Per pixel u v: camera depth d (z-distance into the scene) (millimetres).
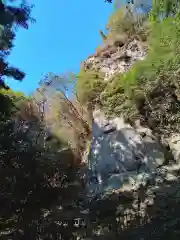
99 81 16547
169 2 10703
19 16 7723
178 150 11609
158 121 12648
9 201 6492
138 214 7895
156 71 12172
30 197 6715
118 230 7387
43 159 7379
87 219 7598
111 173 12820
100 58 18031
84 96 16906
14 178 6582
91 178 13227
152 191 9234
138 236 6914
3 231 6570
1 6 7566
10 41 7809
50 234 6719
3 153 6648
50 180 7527
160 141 12422
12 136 6957
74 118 18016
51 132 16641
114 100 14391
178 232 6648
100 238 7238
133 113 13406
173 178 10273
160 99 12258
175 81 11609
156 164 11781
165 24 11523
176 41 10984
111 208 7965
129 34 17281
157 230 6859
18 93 17875
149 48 13961
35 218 6734
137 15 16797
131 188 10781
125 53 16391
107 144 13703
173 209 7598
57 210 7246
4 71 8023
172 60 11547
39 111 17828
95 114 15438
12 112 8062
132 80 13203
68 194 7812
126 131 13375
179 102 11828
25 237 6492
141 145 12594
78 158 15922
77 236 7344
